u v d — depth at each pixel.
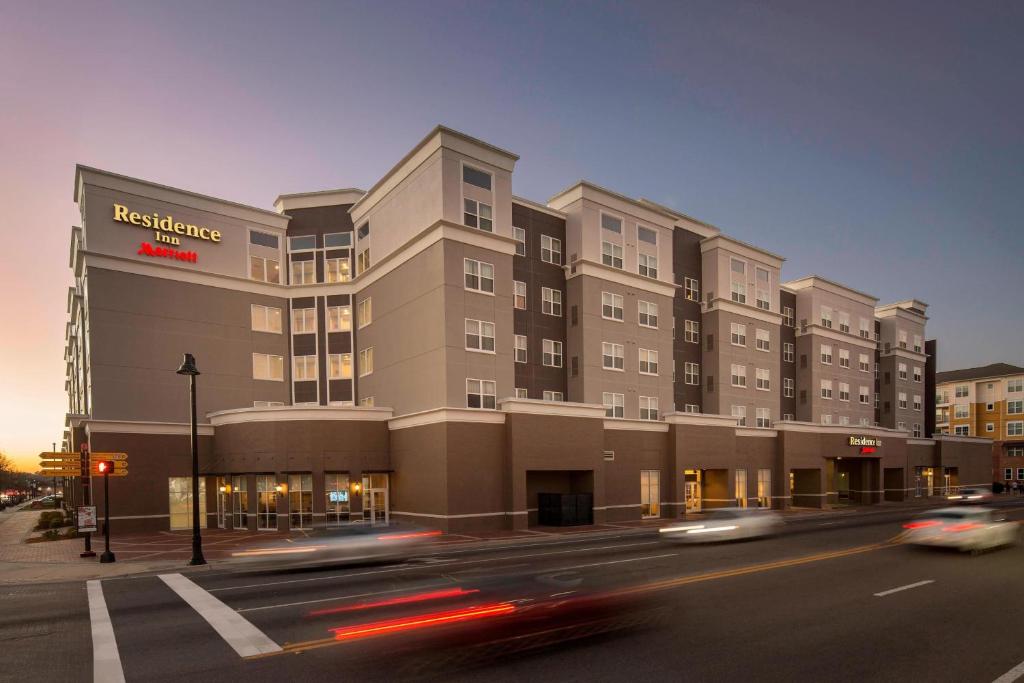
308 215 38.88
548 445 30.58
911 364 63.06
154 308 33.50
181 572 18.11
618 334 37.09
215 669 8.79
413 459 30.23
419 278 31.42
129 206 33.34
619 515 34.56
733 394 43.75
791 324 52.53
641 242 39.31
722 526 23.42
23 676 8.68
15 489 140.62
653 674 8.29
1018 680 8.16
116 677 8.57
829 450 47.12
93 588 15.56
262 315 37.00
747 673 8.34
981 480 68.25
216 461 33.16
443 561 18.83
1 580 16.94
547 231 36.53
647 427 36.75
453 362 29.39
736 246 45.44
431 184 30.92
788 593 13.31
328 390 37.16
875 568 16.67
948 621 11.04
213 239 35.62
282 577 16.47
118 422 31.22
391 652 9.30
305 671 8.59
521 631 9.69
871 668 8.57
